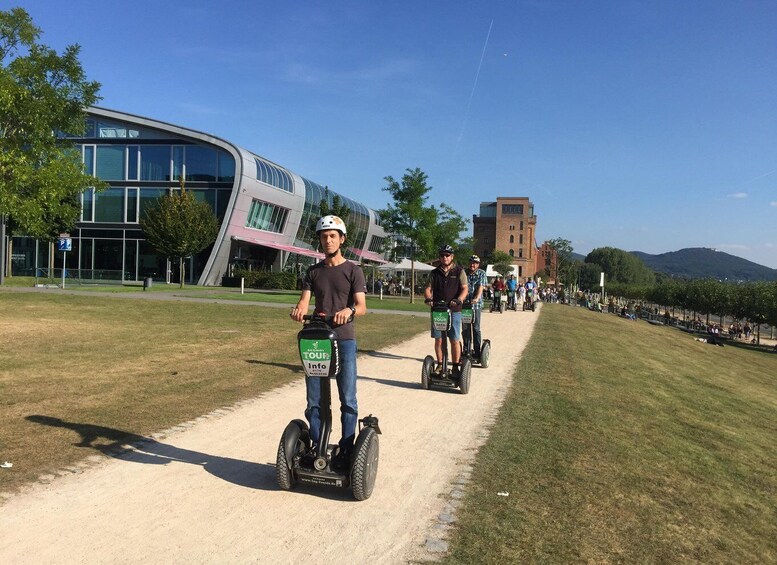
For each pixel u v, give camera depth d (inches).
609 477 206.1
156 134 1779.0
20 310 714.2
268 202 1860.2
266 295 1293.1
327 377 175.2
